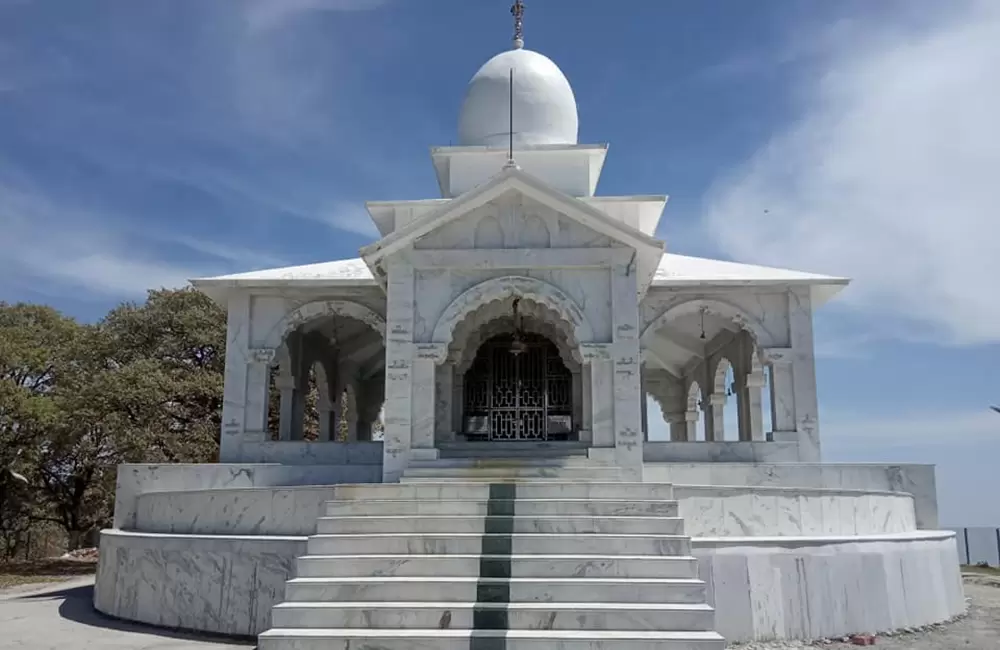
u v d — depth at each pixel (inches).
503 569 499.8
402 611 461.7
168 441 1336.1
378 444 882.8
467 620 458.9
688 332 1149.1
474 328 832.9
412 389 716.0
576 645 434.9
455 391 863.1
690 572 495.8
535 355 900.6
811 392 893.8
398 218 869.2
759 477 767.1
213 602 582.9
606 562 497.7
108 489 1542.8
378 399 1375.5
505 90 964.6
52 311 1651.1
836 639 553.0
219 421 1424.7
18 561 1330.0
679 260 1027.3
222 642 538.6
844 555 575.5
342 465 793.6
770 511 589.0
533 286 727.1
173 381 1357.0
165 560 618.2
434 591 482.0
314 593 483.5
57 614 678.5
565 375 895.1
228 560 582.9
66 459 1526.8
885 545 607.2
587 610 458.3
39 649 510.6
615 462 695.7
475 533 536.7
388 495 596.4
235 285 911.0
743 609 537.6
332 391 1185.4
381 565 504.1
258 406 904.3
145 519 716.0
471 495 595.8
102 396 1277.1
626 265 725.9
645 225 876.0
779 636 541.0
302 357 1058.7
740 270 956.0
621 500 569.9
